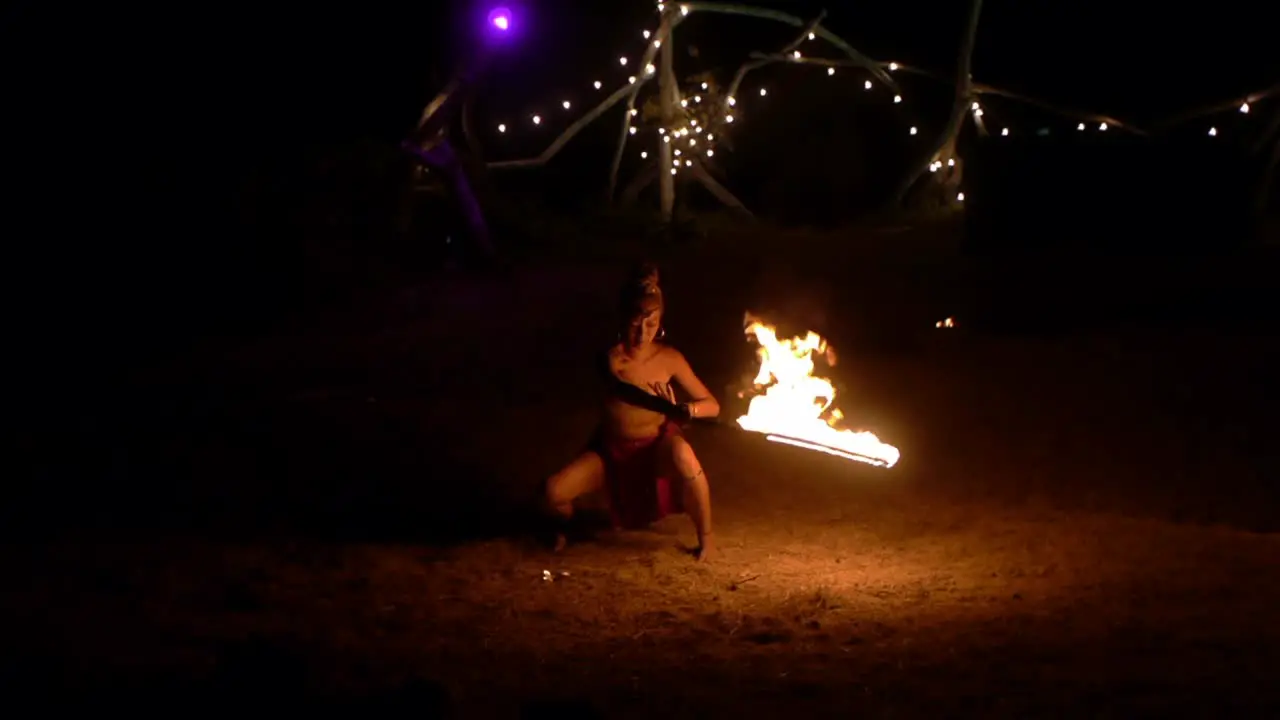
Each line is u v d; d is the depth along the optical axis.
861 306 14.90
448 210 19.50
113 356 13.36
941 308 14.62
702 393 7.18
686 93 24.33
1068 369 11.43
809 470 8.79
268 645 5.03
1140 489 8.27
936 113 24.39
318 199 16.44
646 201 25.06
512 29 17.11
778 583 6.34
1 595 6.26
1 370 12.71
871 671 4.96
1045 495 8.16
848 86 24.73
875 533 7.35
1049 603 5.84
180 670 5.12
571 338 13.47
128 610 6.02
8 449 9.61
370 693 4.79
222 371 12.46
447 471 8.87
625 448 7.10
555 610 5.95
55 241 15.31
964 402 10.47
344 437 9.75
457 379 11.80
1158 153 17.66
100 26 15.52
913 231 21.58
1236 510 7.86
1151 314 13.77
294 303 15.77
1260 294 14.27
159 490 8.45
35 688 4.94
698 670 5.02
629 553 7.05
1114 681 4.73
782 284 16.48
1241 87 21.59
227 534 7.45
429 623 5.77
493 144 24.38
